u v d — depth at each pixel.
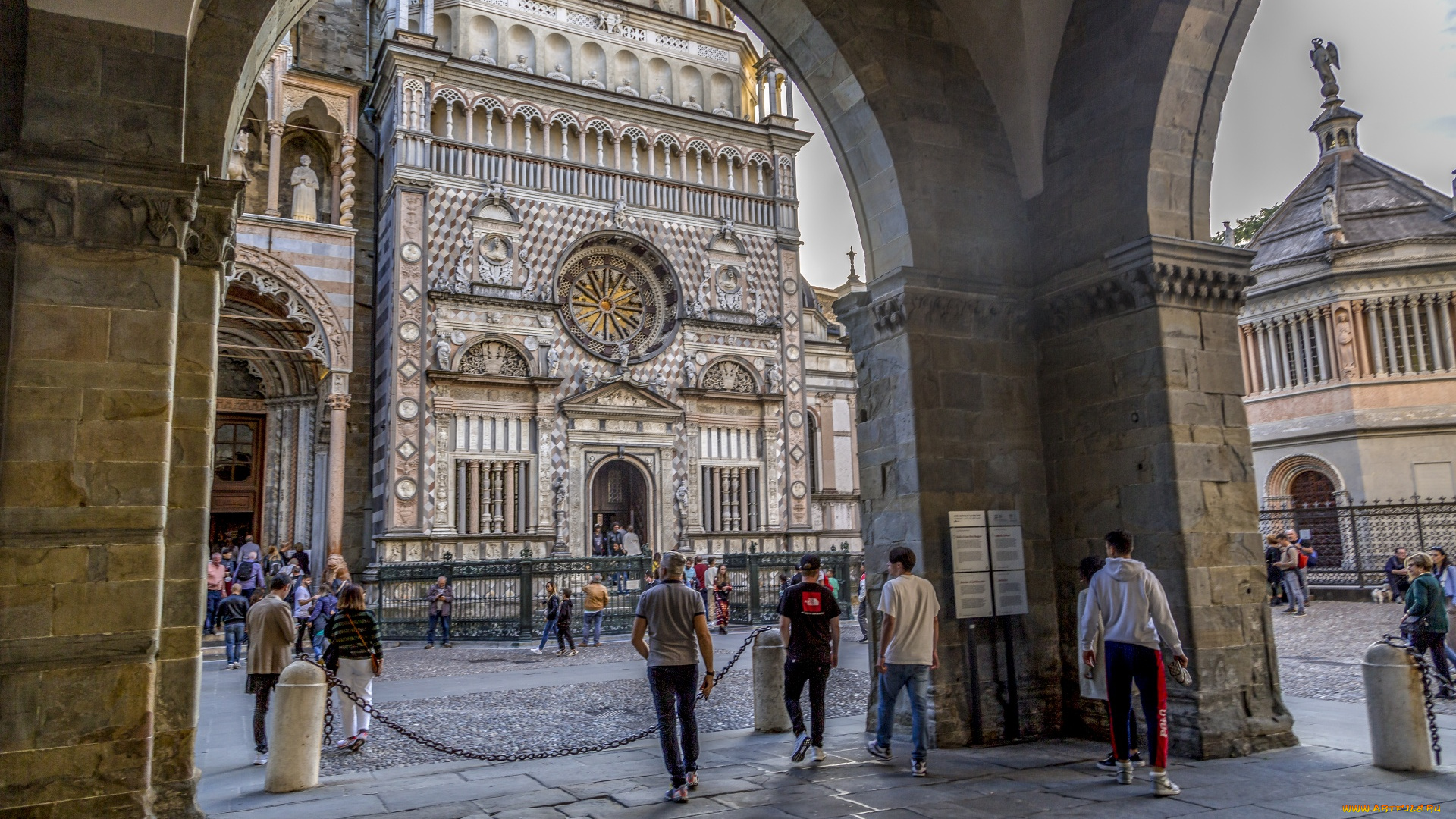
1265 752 9.67
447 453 31.72
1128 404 10.53
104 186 6.88
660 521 35.06
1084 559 9.35
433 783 9.22
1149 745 8.05
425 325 31.80
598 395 34.47
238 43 8.19
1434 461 32.28
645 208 36.78
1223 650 9.78
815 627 9.59
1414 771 8.66
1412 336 33.38
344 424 30.62
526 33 36.47
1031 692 10.83
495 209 33.78
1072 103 11.54
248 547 27.95
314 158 34.19
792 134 40.03
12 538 6.33
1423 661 9.05
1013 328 11.76
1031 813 7.46
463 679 18.08
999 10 11.73
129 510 6.67
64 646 6.36
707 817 7.54
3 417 6.77
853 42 11.12
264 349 30.86
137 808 6.47
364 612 11.54
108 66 7.02
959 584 10.42
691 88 39.66
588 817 7.64
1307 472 35.16
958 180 11.62
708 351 37.34
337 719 13.44
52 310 6.64
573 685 16.81
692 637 8.50
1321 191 36.75
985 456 11.18
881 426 11.32
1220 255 10.57
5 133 7.03
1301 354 35.41
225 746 11.75
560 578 30.00
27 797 6.18
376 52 36.28
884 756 9.47
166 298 7.02
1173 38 10.40
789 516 38.00
